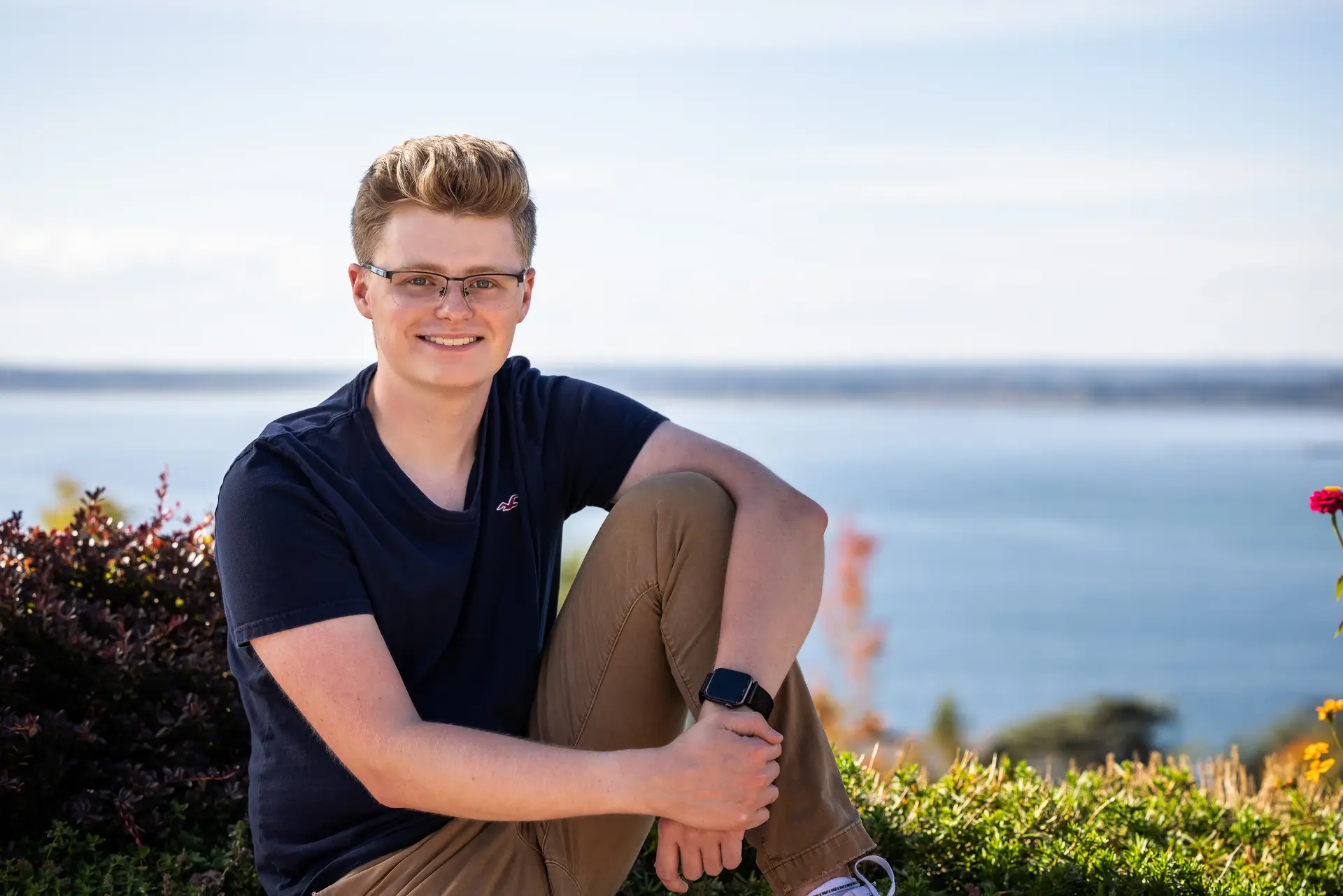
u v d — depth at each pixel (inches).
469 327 88.7
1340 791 155.9
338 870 84.5
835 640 444.1
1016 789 137.8
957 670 2097.7
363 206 91.4
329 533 83.6
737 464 97.2
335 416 90.6
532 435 99.2
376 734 79.1
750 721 82.7
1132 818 133.5
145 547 136.3
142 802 118.6
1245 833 136.4
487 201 88.1
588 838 88.2
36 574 126.0
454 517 90.0
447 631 89.5
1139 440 6476.4
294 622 80.7
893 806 129.8
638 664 90.4
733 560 89.3
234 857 112.9
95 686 121.5
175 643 129.2
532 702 94.5
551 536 99.9
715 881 113.7
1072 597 2751.0
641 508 90.3
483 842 84.9
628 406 103.6
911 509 3914.9
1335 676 2039.9
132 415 6914.4
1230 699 1866.4
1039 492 4291.3
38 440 4621.1
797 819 88.5
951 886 117.0
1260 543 3393.2
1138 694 1883.6
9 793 113.8
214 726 124.6
